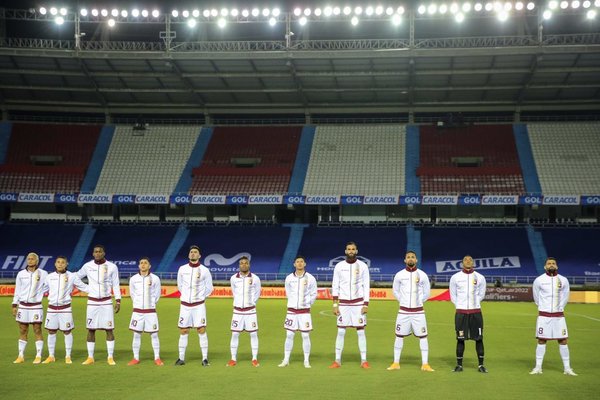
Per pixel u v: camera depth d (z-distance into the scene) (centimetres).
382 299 4366
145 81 5703
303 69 5403
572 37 5662
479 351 1656
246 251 5309
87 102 6106
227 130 6238
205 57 5175
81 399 1316
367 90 5709
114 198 5503
